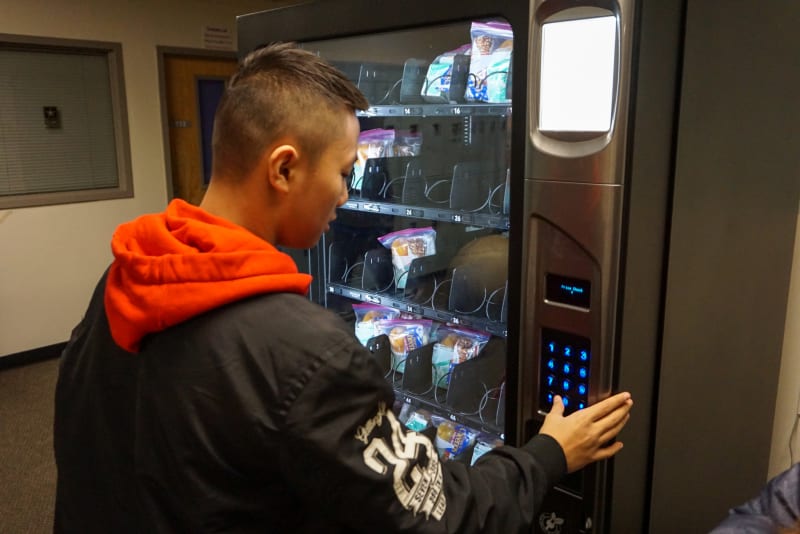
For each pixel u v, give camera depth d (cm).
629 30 92
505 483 88
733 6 116
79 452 91
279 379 71
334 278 185
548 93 101
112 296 78
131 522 83
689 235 117
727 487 152
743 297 140
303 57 81
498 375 156
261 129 77
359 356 74
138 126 446
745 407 151
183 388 74
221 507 73
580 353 107
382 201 167
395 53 153
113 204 442
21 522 244
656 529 129
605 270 100
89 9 411
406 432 81
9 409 345
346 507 73
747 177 132
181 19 461
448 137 156
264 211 82
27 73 398
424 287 167
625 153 96
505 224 129
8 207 394
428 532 76
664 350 117
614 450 106
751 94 127
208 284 73
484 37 141
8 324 403
